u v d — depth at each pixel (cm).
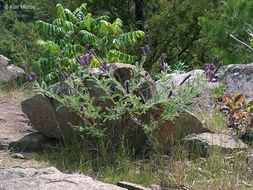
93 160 446
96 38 815
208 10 1359
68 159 455
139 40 1241
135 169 416
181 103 432
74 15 909
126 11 1427
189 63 1319
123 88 451
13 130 566
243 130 486
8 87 920
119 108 428
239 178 378
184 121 455
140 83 432
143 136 461
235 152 410
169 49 1332
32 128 582
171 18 1281
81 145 479
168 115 429
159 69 1202
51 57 803
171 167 402
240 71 653
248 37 1038
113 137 465
